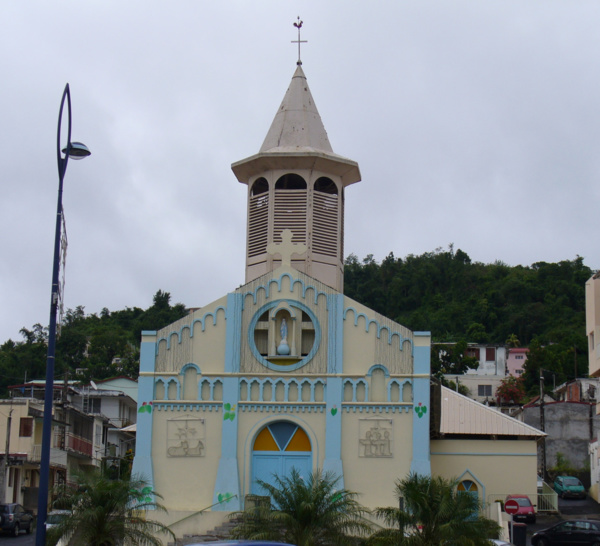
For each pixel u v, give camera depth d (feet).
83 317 542.16
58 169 93.35
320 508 95.14
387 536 92.12
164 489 126.21
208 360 130.41
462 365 470.39
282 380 129.08
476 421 160.35
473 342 532.32
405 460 125.39
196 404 128.67
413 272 608.60
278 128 151.43
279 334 131.75
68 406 252.42
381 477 124.98
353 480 125.08
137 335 490.90
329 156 144.25
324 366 129.08
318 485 98.84
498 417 161.07
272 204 144.15
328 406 127.44
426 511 92.58
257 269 144.15
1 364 387.14
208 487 126.21
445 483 96.22
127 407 319.47
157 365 130.31
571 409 278.87
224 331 131.34
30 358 394.11
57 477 241.96
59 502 97.96
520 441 157.89
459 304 578.66
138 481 102.12
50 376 89.86
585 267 603.67
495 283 595.06
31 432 232.73
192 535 121.19
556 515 183.11
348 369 128.98
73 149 94.32
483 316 563.48
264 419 128.06
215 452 127.24
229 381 129.08
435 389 143.64
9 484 222.28
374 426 126.82
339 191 148.05
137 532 97.60
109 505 97.50
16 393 280.31
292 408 128.16
